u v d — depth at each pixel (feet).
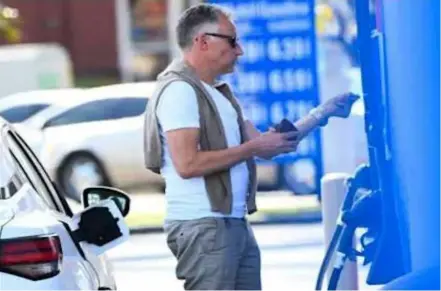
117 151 157.89
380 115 52.60
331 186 64.80
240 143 50.31
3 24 182.91
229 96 50.75
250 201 50.52
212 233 48.60
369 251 53.31
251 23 127.44
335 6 142.72
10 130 45.29
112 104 158.20
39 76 179.22
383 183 52.42
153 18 247.70
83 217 41.16
